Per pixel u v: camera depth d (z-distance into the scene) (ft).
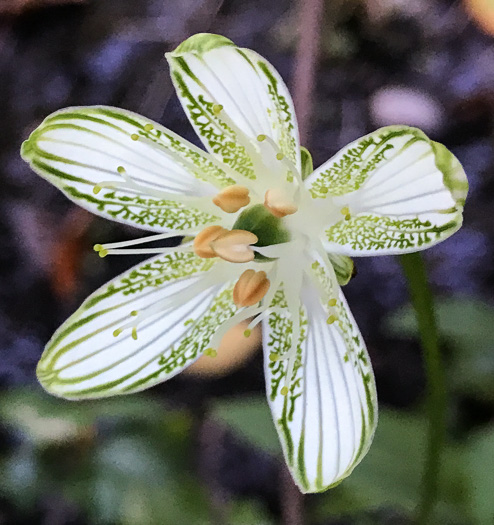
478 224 0.56
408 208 0.34
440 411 0.41
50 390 0.37
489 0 0.57
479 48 0.58
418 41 0.59
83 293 0.59
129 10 0.61
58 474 0.53
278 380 0.37
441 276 0.55
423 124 0.58
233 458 0.55
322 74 0.58
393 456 0.44
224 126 0.36
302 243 0.37
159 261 0.38
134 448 0.52
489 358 0.48
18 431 0.53
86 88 0.60
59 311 0.60
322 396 0.37
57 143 0.36
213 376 0.57
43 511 0.54
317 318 0.37
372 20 0.59
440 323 0.47
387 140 0.34
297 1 0.58
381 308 0.55
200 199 0.37
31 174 0.60
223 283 0.38
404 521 0.51
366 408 0.36
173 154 0.36
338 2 0.58
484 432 0.45
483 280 0.55
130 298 0.37
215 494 0.54
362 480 0.44
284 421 0.37
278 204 0.36
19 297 0.60
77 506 0.54
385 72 0.59
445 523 0.44
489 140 0.57
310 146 0.57
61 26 0.61
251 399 0.55
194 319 0.38
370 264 0.56
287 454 0.37
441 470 0.45
